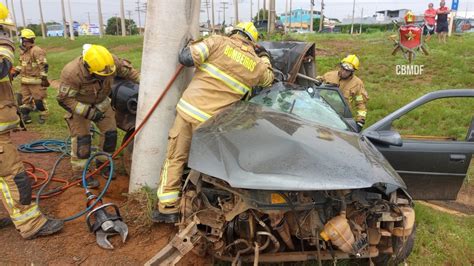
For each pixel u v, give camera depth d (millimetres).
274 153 2996
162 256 2996
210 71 3697
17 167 3637
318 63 14320
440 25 17297
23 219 3686
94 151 5715
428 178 4562
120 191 4844
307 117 3770
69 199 4555
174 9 4090
